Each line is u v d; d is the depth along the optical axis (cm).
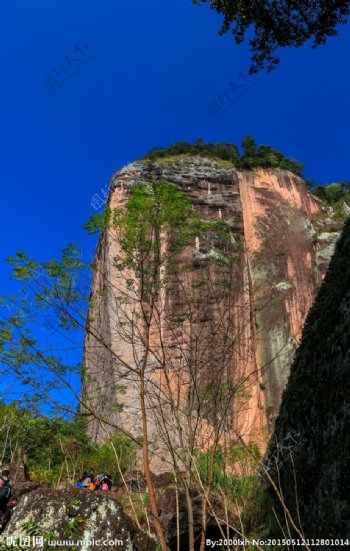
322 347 1177
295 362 1322
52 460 1748
